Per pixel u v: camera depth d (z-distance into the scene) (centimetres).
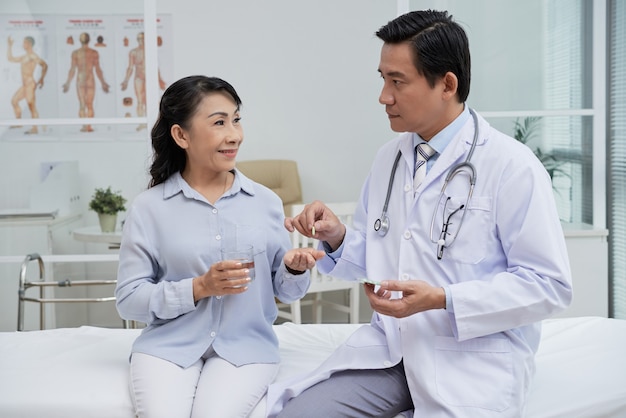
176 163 193
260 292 187
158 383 166
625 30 312
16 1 312
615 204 326
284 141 499
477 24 319
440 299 152
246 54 491
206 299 181
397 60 160
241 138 186
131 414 165
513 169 160
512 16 319
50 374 179
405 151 176
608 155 331
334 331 221
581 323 218
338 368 166
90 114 319
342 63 494
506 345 158
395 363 166
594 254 310
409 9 319
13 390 169
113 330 223
